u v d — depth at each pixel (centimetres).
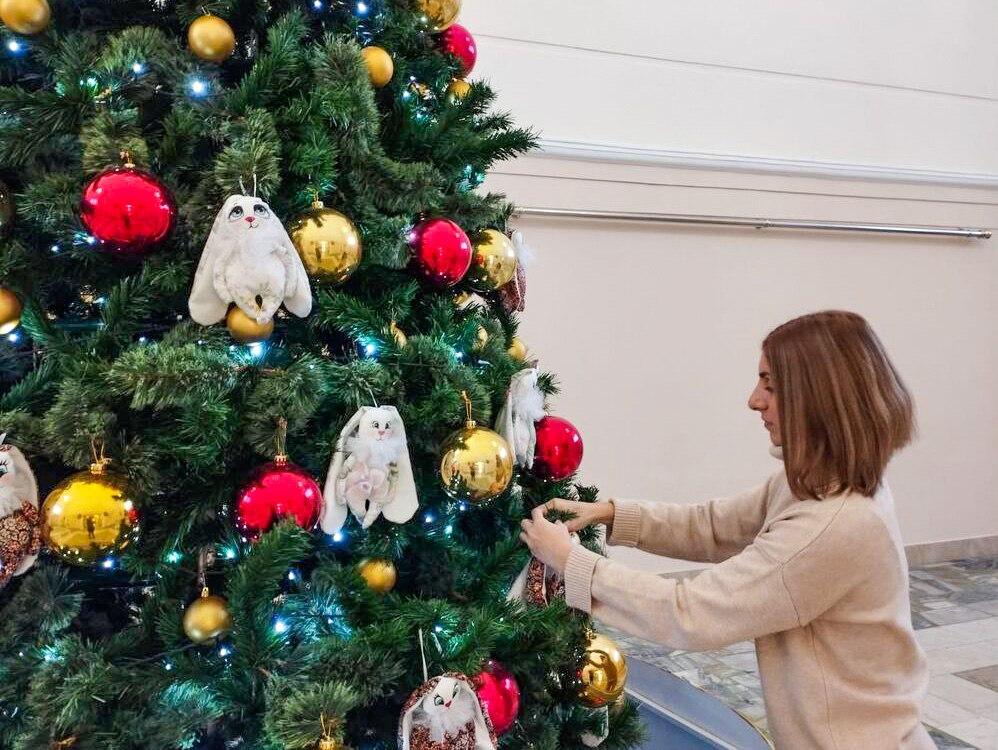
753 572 95
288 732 71
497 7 252
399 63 107
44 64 85
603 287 269
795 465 99
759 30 286
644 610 96
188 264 81
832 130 299
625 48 267
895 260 311
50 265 85
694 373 283
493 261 108
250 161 77
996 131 327
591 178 263
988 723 193
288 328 94
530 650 95
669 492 281
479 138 107
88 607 94
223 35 84
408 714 78
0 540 72
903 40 309
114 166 77
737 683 214
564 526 105
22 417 77
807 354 100
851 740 92
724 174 281
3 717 82
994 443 329
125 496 73
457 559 101
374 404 86
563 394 266
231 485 85
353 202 93
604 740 112
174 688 78
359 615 87
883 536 94
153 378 71
